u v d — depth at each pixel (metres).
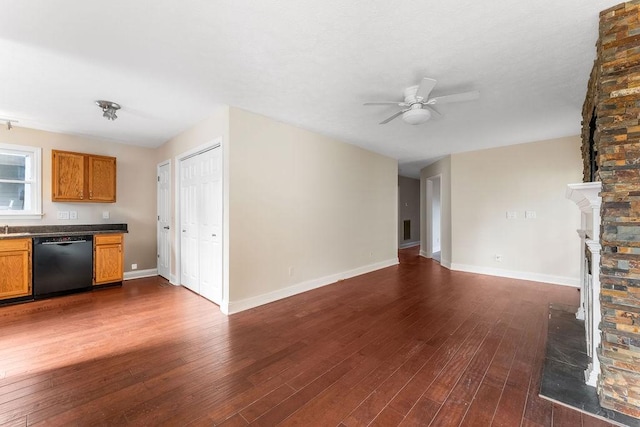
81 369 1.99
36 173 3.82
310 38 1.91
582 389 1.78
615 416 1.54
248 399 1.68
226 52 2.07
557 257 4.39
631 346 1.55
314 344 2.38
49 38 1.88
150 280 4.54
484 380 1.89
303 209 3.96
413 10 1.64
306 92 2.76
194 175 3.85
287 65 2.26
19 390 1.75
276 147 3.57
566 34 1.86
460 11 1.65
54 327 2.71
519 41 1.94
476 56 2.13
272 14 1.67
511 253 4.81
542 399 1.70
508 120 3.52
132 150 4.69
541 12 1.65
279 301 3.52
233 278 3.10
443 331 2.65
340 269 4.63
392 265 5.92
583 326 2.73
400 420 1.52
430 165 6.66
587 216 2.25
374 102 2.88
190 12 1.64
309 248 4.06
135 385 1.81
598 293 1.78
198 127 3.64
